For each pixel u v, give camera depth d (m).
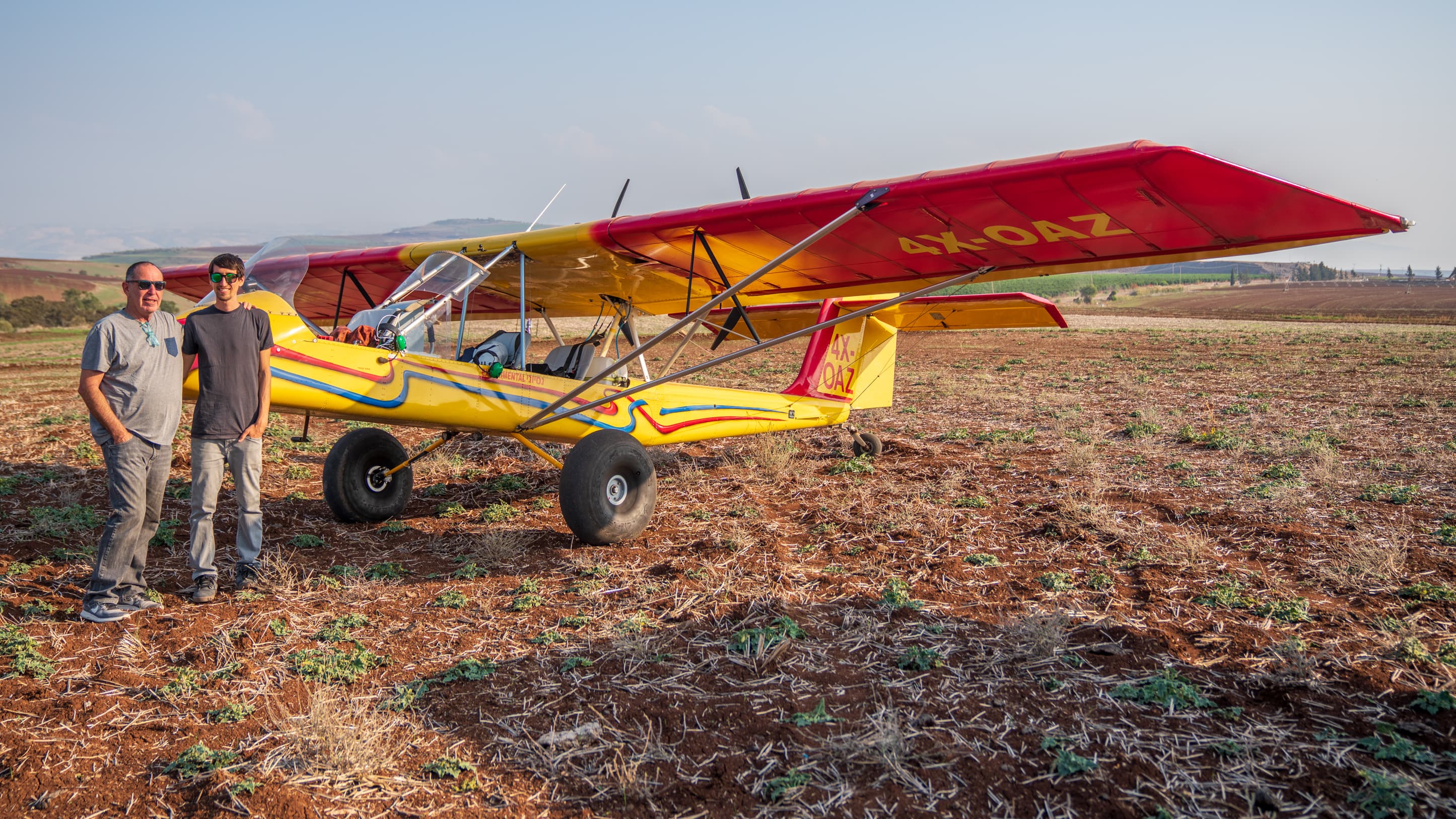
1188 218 3.84
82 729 2.86
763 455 7.15
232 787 2.49
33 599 4.09
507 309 7.24
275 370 4.34
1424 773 2.46
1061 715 2.88
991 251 4.85
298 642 3.64
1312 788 2.42
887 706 2.96
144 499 3.91
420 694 3.12
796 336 5.08
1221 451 7.30
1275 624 3.60
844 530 5.28
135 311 3.80
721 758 2.66
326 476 5.56
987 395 11.58
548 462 7.74
